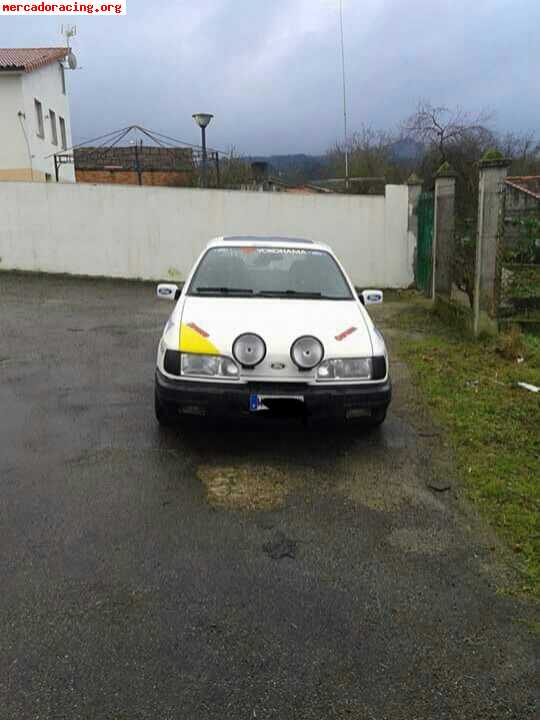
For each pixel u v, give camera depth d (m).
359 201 15.51
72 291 13.84
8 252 16.08
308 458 4.52
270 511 3.71
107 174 32.16
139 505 3.73
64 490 3.90
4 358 7.36
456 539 3.42
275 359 4.28
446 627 2.68
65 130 29.19
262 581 2.98
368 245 15.66
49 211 15.91
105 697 2.25
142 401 5.74
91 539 3.32
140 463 4.34
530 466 4.40
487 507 3.80
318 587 2.95
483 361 7.29
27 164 22.89
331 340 4.46
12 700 2.22
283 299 5.21
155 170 29.67
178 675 2.36
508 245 8.27
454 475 4.27
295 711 2.21
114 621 2.66
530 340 7.82
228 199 15.77
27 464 4.28
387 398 4.48
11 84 22.39
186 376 4.34
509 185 9.05
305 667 2.42
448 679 2.38
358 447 4.74
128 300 12.77
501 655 2.52
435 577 3.05
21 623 2.63
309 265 5.72
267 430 5.05
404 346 8.30
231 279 5.47
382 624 2.69
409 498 3.92
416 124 25.33
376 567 3.13
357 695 2.29
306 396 4.25
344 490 4.02
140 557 3.16
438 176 10.74
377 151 31.70
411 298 13.65
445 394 6.01
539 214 8.22
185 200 15.83
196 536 3.39
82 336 8.80
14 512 3.59
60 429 4.96
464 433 5.01
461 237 9.59
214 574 3.03
